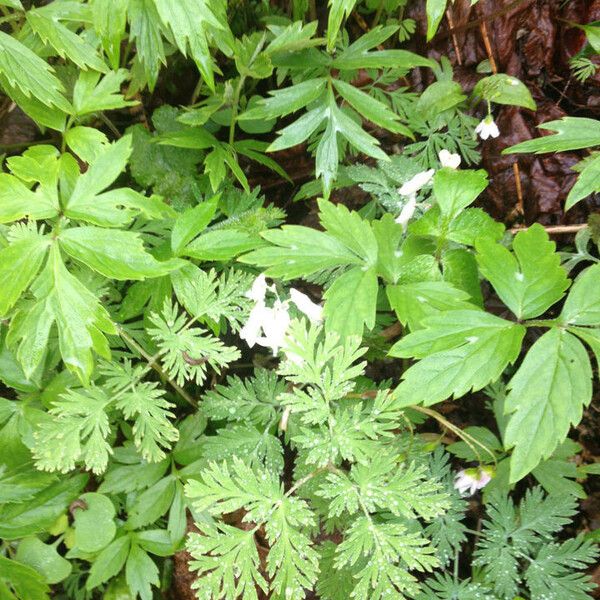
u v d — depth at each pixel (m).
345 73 0.35
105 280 0.28
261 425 0.28
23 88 0.25
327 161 0.29
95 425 0.24
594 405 0.31
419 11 0.37
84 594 0.29
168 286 0.28
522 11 0.35
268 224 0.32
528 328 0.33
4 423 0.26
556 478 0.27
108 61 0.34
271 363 0.33
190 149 0.34
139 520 0.27
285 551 0.21
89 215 0.24
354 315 0.23
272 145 0.28
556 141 0.24
